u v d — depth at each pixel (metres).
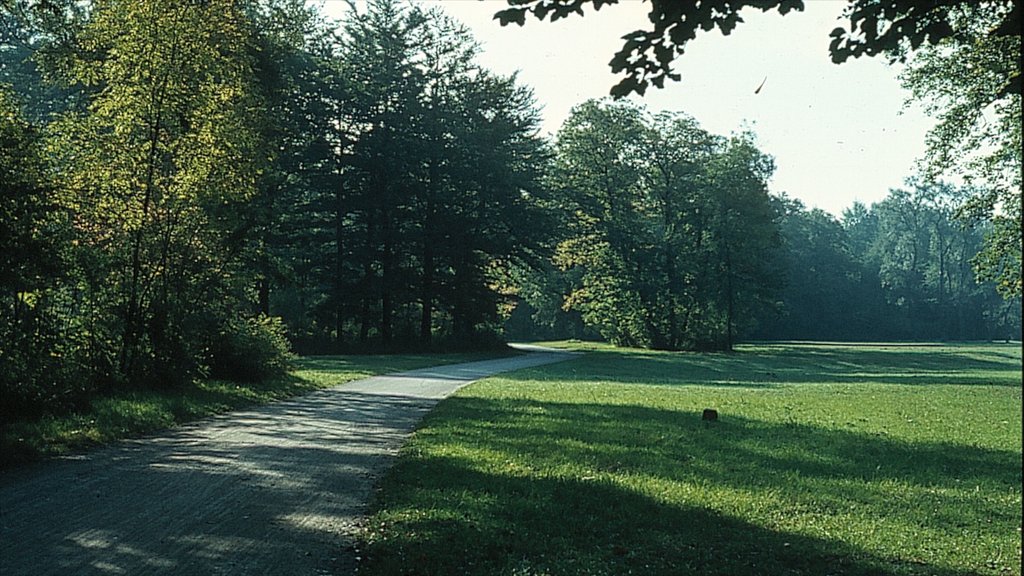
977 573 7.09
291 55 40.12
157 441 13.82
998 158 30.61
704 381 37.91
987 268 31.81
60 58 21.41
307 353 53.34
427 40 58.41
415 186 56.12
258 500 9.26
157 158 20.73
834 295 113.25
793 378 42.03
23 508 8.76
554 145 73.81
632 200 74.81
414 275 57.69
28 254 14.70
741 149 72.75
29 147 15.55
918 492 10.69
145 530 7.88
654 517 8.77
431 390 26.52
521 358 54.38
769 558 7.40
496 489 9.84
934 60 30.72
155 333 20.20
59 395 15.03
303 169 52.06
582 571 6.79
